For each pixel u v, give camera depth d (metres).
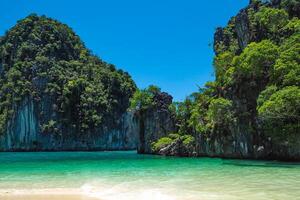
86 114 148.00
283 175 26.58
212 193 19.36
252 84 46.94
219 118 51.56
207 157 57.97
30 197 20.58
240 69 47.47
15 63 155.62
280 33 52.22
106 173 32.97
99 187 23.52
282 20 53.12
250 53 44.72
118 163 48.66
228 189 20.56
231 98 50.72
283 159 42.84
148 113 82.62
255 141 46.62
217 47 73.56
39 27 168.88
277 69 41.47
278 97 37.31
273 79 43.19
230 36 71.69
